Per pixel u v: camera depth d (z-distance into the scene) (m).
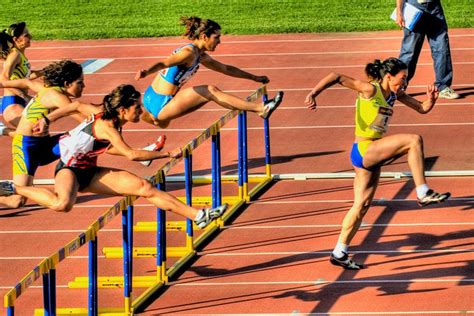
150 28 34.84
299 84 27.19
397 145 14.23
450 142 21.53
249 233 16.91
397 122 23.27
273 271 15.27
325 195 18.67
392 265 15.28
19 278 15.52
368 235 16.58
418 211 17.53
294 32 33.44
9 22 36.28
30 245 16.84
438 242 16.11
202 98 15.75
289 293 14.44
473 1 35.38
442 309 13.67
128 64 30.59
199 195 19.11
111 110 13.42
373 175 14.72
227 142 22.45
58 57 32.00
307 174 19.72
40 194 13.47
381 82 14.38
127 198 13.42
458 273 14.86
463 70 27.83
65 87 16.19
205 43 15.98
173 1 37.38
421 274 14.88
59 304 14.45
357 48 31.00
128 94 13.41
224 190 19.38
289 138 22.45
